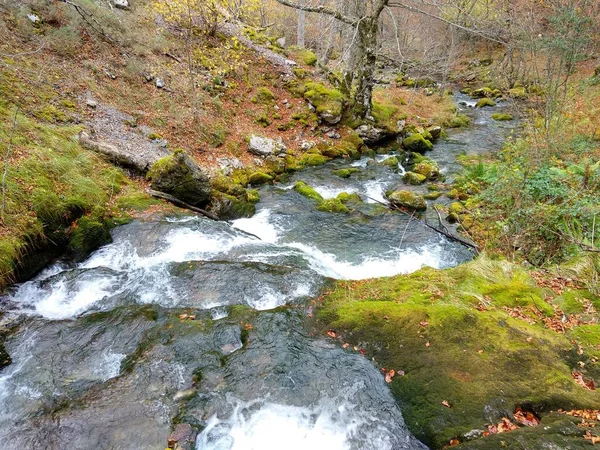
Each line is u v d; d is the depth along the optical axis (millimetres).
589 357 4527
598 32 13000
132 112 11562
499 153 13367
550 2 13844
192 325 5332
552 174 8602
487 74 27141
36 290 5957
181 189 9000
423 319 5152
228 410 4168
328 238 8969
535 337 4770
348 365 4734
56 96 10211
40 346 4988
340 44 21625
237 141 13000
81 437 3811
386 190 11797
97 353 4906
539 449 3266
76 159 8344
